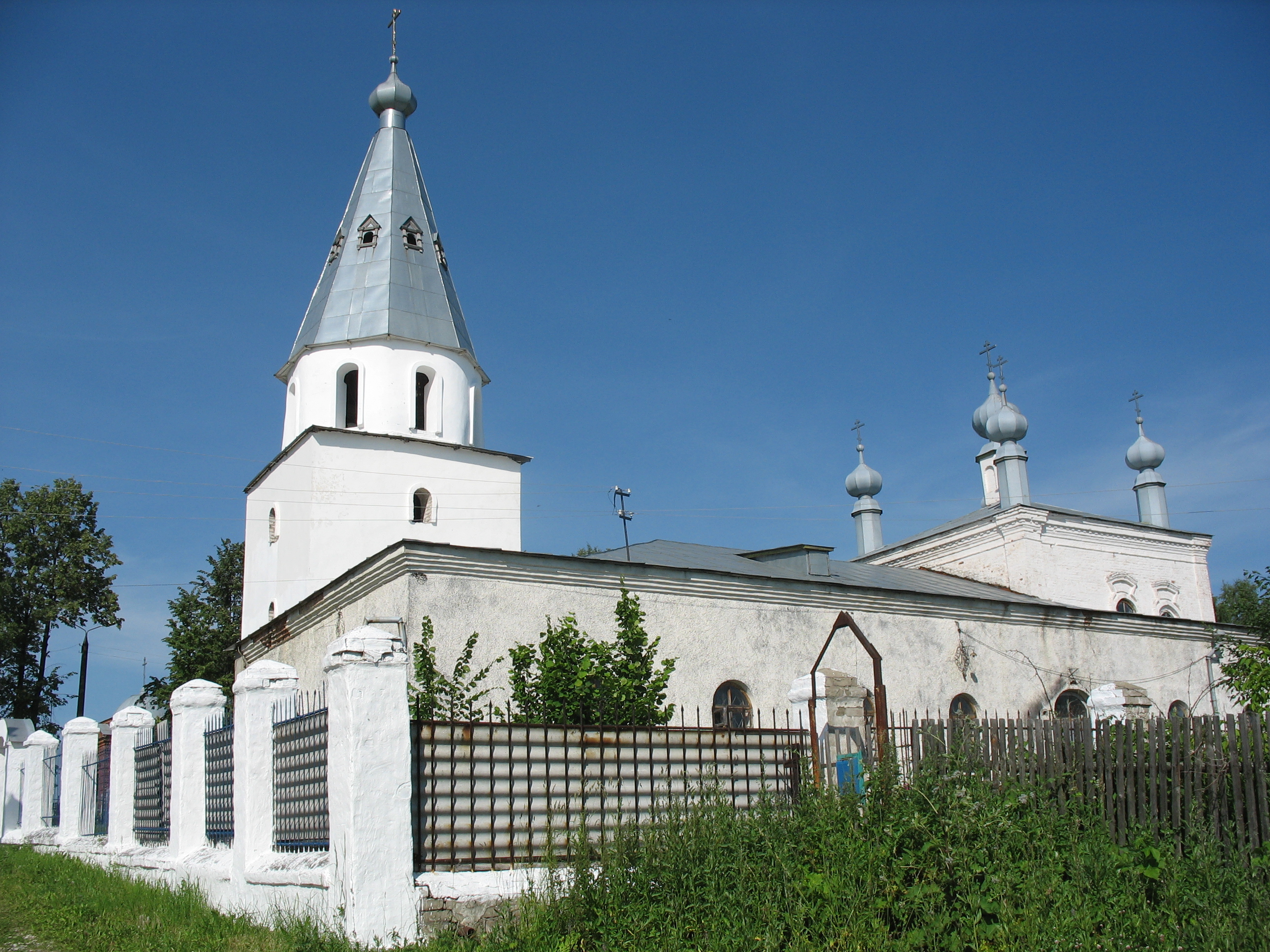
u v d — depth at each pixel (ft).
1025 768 35.42
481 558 52.65
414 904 28.14
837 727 45.68
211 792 41.09
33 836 63.82
